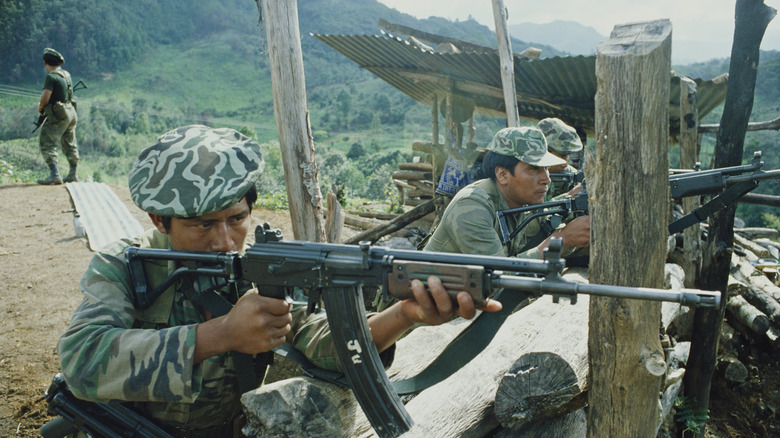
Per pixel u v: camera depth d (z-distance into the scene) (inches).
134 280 73.7
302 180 163.5
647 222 73.0
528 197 130.2
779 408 195.5
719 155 139.6
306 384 77.1
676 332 210.7
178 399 65.1
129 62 6525.6
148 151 72.6
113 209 370.0
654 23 72.1
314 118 4458.7
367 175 1895.9
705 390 172.1
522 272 59.4
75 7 6368.1
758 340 212.8
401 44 270.7
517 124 233.5
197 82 6451.8
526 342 105.2
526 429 94.7
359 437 77.5
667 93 69.9
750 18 128.6
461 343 82.3
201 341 66.2
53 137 438.3
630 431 81.0
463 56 264.2
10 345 192.1
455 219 123.4
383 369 70.3
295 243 69.6
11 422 153.4
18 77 5310.0
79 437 80.0
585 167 77.7
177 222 71.9
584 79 266.7
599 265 77.3
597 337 80.5
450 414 86.4
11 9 5639.8
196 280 74.6
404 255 64.2
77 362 66.0
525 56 296.4
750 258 257.3
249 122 5103.3
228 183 69.6
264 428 73.0
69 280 251.0
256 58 7180.1
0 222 334.0
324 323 79.3
